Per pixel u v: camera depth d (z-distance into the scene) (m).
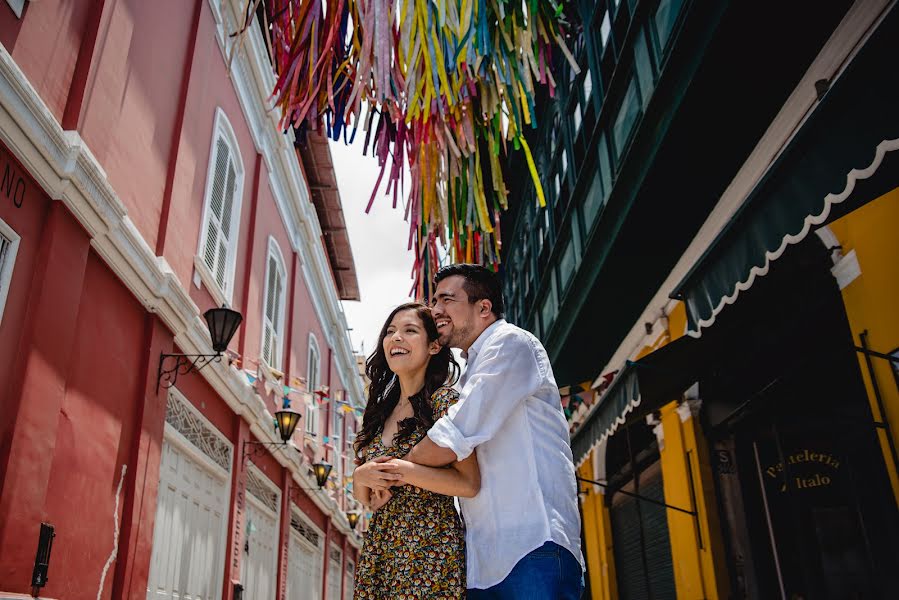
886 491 4.91
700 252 7.14
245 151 10.87
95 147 5.60
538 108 11.69
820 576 5.69
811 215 3.12
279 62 3.91
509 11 3.63
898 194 4.26
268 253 12.10
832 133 2.90
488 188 4.74
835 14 4.67
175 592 7.38
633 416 7.11
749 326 6.05
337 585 20.00
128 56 6.32
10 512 4.18
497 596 1.81
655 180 6.42
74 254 5.14
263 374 11.32
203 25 8.59
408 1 3.37
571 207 9.34
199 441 8.34
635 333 9.34
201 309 8.36
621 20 7.43
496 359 1.99
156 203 7.03
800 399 6.04
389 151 3.74
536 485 1.89
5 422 4.29
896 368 4.39
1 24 4.45
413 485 1.98
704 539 7.23
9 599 4.11
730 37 4.93
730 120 5.70
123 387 6.12
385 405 2.34
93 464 5.48
